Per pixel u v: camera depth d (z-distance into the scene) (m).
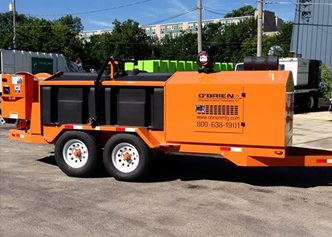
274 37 49.53
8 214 5.21
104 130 6.89
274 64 6.42
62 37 47.00
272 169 8.05
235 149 6.37
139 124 6.88
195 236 4.53
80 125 7.11
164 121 6.71
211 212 5.35
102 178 7.17
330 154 6.81
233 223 4.94
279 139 6.04
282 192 6.38
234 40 55.28
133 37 56.03
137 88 6.86
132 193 6.22
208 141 6.46
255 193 6.30
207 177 7.34
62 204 5.64
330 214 5.33
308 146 10.74
